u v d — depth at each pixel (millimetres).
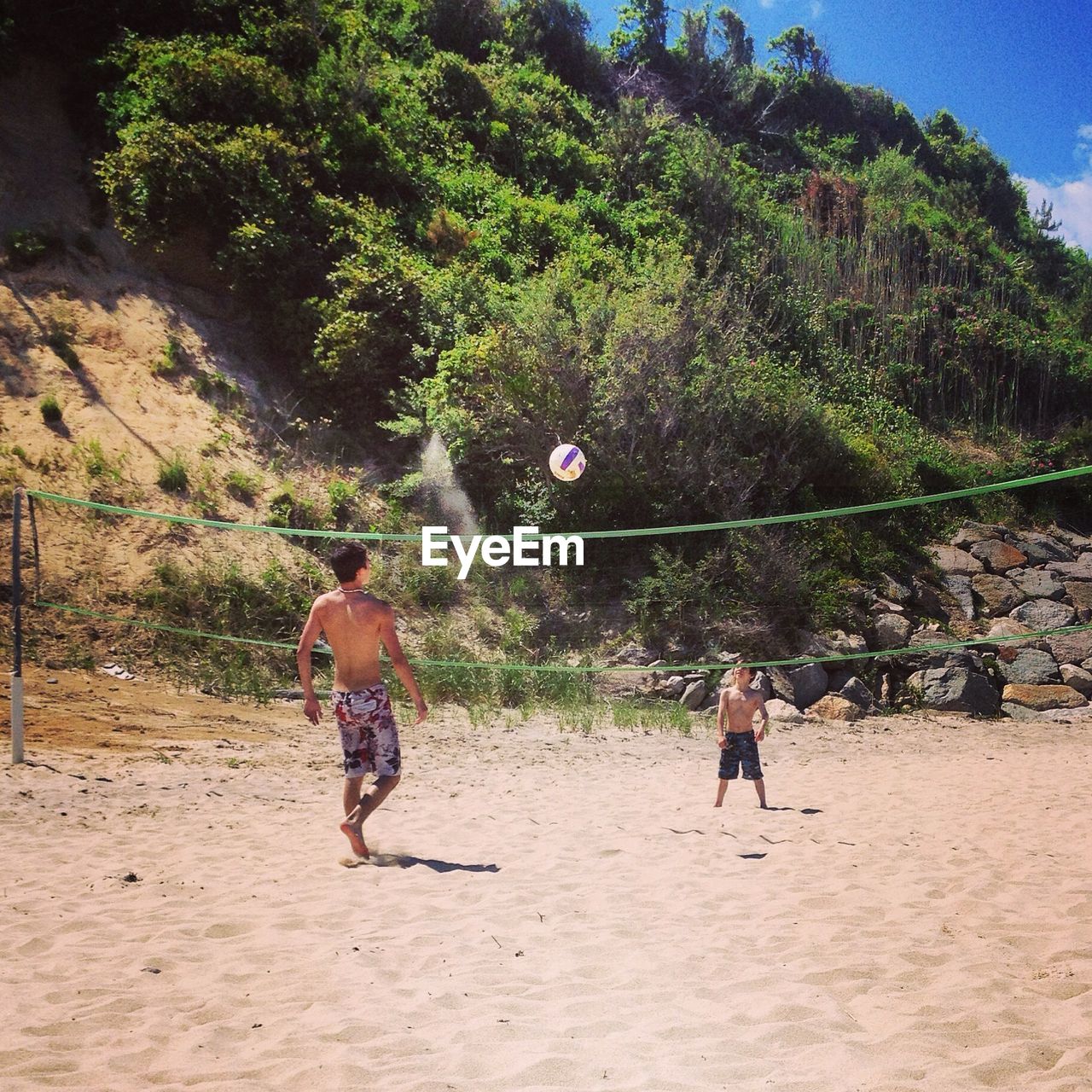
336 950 4172
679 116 37438
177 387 18047
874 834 7043
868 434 23203
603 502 18031
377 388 19281
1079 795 9086
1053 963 4102
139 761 9109
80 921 4496
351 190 22297
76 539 14703
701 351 19672
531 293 19562
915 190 40375
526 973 3932
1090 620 19000
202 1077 2939
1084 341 34875
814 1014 3469
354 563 5980
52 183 19984
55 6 21797
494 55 31438
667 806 8156
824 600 17344
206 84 20594
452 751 11016
